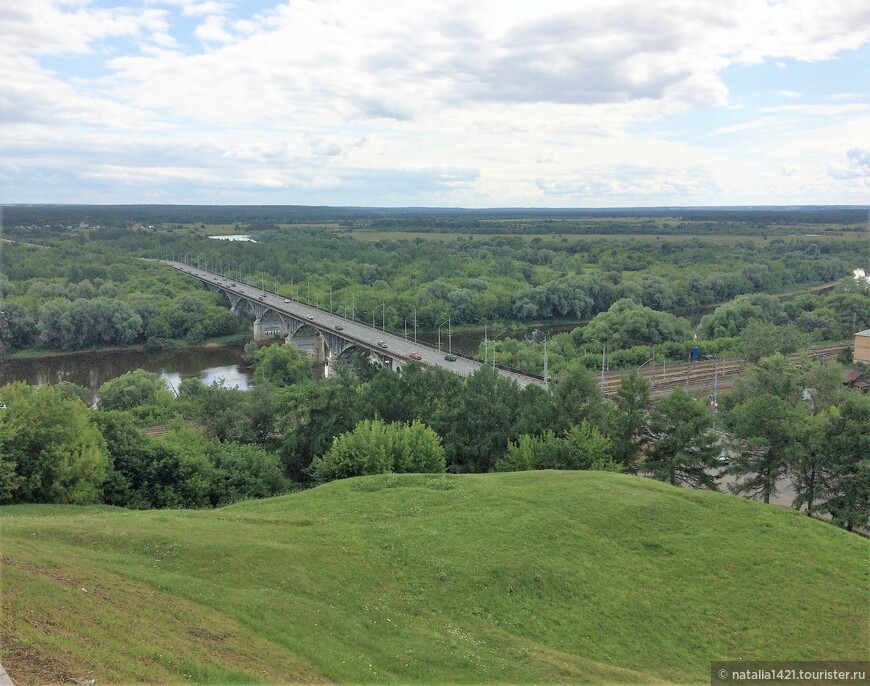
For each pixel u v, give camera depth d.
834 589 38.59
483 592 34.97
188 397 96.62
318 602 31.42
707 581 38.69
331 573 34.41
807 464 55.81
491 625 32.62
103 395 105.81
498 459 60.62
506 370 112.50
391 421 66.12
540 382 103.75
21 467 48.75
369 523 41.66
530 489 48.69
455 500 46.00
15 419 49.22
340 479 53.75
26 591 24.86
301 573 33.72
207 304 196.62
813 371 83.69
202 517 41.16
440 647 29.31
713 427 82.44
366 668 26.59
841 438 53.81
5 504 47.19
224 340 185.38
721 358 132.88
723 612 36.09
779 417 56.34
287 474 66.88
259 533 38.22
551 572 37.41
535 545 40.03
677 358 136.50
